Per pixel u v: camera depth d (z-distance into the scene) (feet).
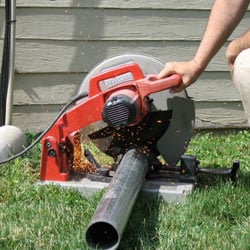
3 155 9.20
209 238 7.16
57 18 11.12
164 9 11.29
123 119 7.91
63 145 8.47
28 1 11.02
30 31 11.10
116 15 11.21
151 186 8.33
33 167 9.46
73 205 8.04
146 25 11.30
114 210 6.81
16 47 11.12
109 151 8.70
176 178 8.57
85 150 8.82
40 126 11.43
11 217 7.70
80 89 8.73
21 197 8.27
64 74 11.32
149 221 7.55
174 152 8.70
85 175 8.71
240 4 7.19
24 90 11.28
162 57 11.44
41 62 11.22
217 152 10.69
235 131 11.88
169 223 7.50
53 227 7.37
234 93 11.75
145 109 8.10
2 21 11.05
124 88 8.04
